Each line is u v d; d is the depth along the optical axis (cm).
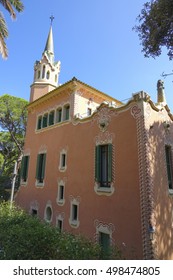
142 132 957
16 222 1002
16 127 3134
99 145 1198
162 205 913
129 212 921
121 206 966
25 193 1877
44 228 797
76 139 1406
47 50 2352
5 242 731
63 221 1334
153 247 801
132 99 1042
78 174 1305
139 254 834
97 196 1116
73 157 1393
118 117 1114
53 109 1775
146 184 880
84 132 1347
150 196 862
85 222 1152
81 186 1254
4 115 3027
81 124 1392
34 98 2130
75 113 1509
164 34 832
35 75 2267
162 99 1184
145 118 972
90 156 1243
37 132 1933
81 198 1230
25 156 2034
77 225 1203
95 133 1248
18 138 3175
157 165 957
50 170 1609
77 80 1534
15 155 3384
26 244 655
